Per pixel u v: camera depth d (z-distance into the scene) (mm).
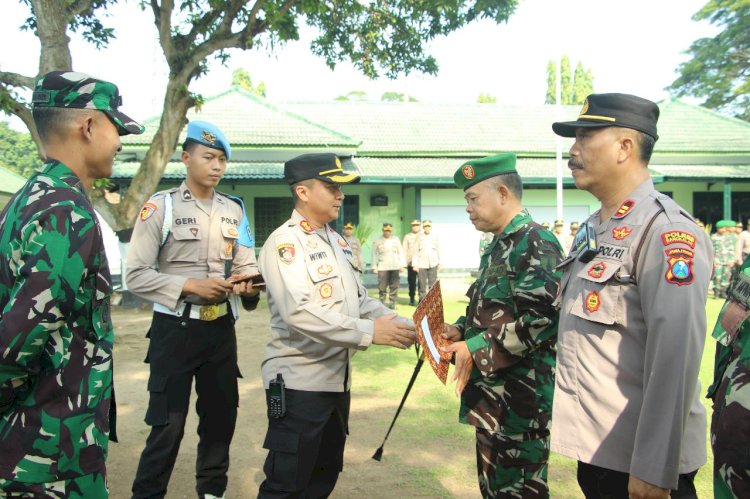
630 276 1822
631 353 1822
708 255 1764
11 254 1703
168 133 9898
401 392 5684
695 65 30562
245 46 9406
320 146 17391
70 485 1774
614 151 1927
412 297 13430
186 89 9531
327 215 2684
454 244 19188
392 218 18922
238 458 4008
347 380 2676
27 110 8281
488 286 2449
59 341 1752
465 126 21328
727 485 1730
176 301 2883
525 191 19344
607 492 1875
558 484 3586
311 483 2744
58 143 1866
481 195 2486
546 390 2402
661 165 20219
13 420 1726
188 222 3172
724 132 21172
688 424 1841
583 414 1893
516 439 2395
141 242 3049
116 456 4035
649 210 1853
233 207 3439
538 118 22203
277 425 2543
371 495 3410
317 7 8953
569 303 1975
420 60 10992
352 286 2752
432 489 3492
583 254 1956
